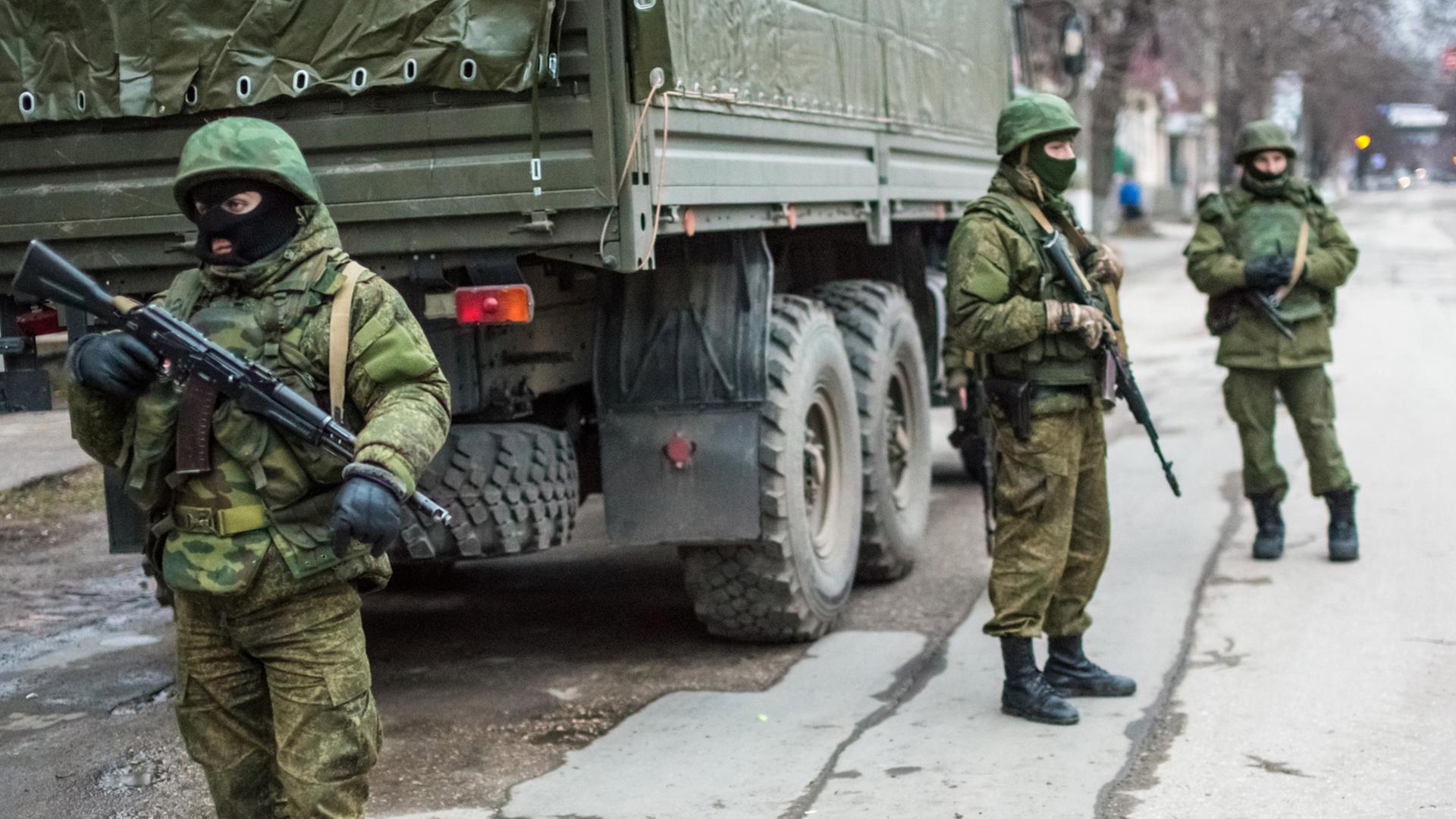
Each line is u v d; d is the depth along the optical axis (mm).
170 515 3127
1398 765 4508
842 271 7605
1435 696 5145
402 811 4281
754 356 5445
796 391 5598
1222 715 5023
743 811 4250
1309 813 4152
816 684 5520
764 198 5453
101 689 5609
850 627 6348
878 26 6859
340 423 3098
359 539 2904
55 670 5887
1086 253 5113
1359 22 28734
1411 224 47844
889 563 6965
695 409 5465
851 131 6453
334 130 4578
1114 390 5031
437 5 4426
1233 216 7148
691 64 4797
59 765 4750
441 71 4426
